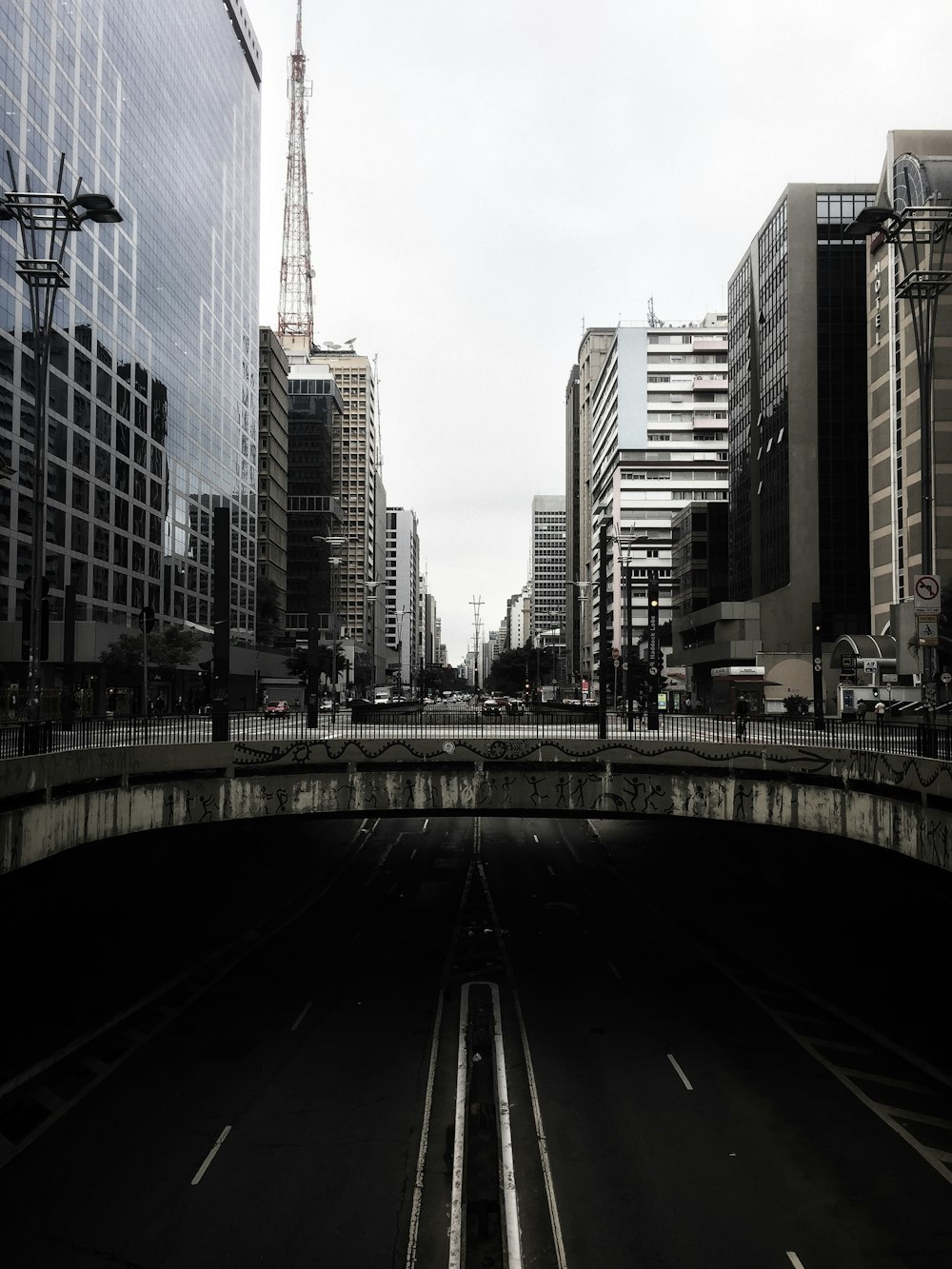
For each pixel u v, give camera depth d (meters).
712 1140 18.59
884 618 78.31
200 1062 22.58
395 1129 19.19
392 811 28.11
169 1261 14.72
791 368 89.44
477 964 30.70
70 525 75.81
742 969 30.23
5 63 65.00
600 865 48.09
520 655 178.25
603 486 172.88
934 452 68.00
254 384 135.00
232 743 27.19
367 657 190.50
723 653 93.25
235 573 121.00
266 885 41.50
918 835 20.91
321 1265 14.63
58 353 73.69
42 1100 20.45
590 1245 15.05
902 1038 23.84
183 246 104.44
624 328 155.25
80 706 57.56
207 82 114.44
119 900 31.22
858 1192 16.64
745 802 26.44
